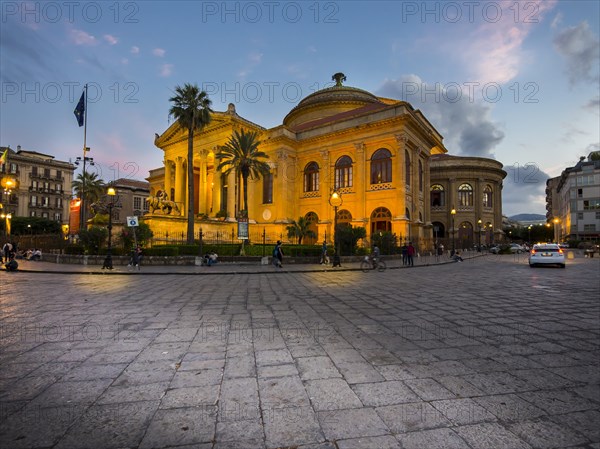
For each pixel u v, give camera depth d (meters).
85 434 2.46
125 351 4.34
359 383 3.38
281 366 3.84
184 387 3.27
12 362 3.94
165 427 2.57
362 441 2.40
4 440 2.37
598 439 2.42
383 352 4.34
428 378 3.52
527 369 3.79
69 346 4.54
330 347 4.54
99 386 3.29
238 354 4.24
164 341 4.78
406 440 2.41
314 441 2.40
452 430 2.54
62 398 3.03
